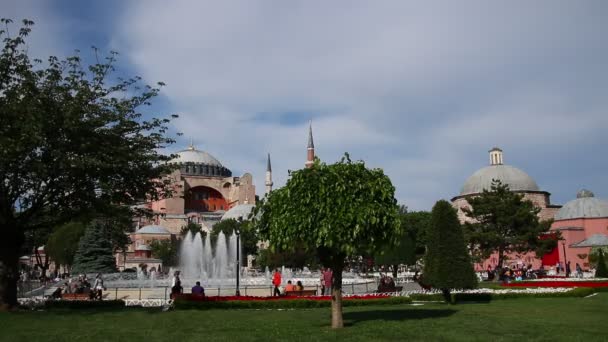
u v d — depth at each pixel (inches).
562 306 897.5
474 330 576.4
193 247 3481.8
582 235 3051.2
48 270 4040.4
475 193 3403.1
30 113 788.0
